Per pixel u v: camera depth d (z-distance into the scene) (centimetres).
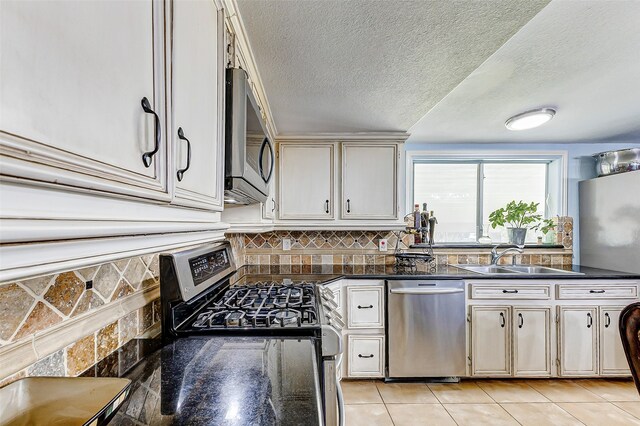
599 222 274
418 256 254
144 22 49
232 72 97
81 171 35
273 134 234
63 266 34
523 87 184
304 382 72
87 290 78
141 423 56
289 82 157
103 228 39
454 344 229
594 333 232
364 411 196
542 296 233
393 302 229
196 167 70
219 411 60
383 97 177
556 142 294
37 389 55
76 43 35
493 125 248
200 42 74
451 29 114
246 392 68
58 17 32
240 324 110
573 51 146
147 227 50
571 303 233
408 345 228
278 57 133
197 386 70
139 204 49
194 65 69
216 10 87
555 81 176
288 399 64
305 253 277
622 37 135
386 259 282
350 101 182
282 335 106
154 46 51
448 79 154
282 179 245
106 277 85
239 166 96
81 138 35
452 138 282
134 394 67
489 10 104
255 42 122
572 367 231
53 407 53
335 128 233
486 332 232
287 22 110
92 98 37
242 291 162
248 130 107
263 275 231
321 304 147
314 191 246
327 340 108
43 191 31
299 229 246
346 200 245
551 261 290
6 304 57
